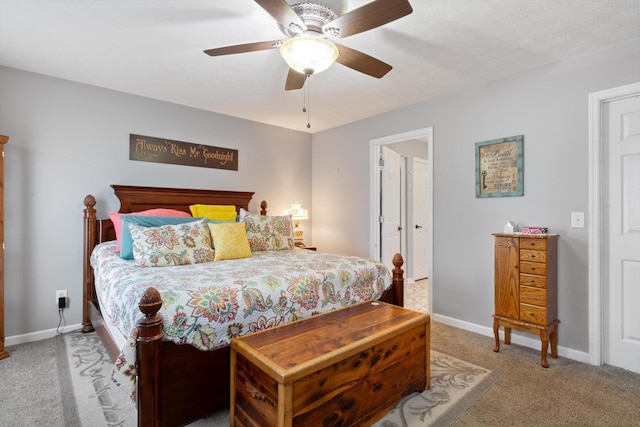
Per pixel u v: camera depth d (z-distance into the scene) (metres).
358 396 1.59
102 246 2.87
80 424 1.68
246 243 2.88
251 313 1.77
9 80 2.68
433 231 3.35
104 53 2.43
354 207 4.23
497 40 2.23
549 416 1.76
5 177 2.68
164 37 2.21
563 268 2.51
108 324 2.11
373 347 1.66
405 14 1.50
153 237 2.40
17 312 2.73
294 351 1.50
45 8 1.88
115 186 3.12
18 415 1.75
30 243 2.79
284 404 1.30
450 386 2.06
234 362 1.62
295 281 2.03
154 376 1.42
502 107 2.85
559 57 2.48
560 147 2.53
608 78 2.31
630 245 2.28
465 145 3.10
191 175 3.68
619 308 2.32
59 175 2.91
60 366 2.30
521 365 2.35
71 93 2.96
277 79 2.90
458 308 3.15
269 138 4.36
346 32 1.65
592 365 2.35
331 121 4.21
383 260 4.11
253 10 1.90
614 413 1.79
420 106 3.46
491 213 2.92
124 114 3.23
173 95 3.31
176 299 1.59
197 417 1.62
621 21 2.00
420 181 5.35
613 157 2.34
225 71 2.73
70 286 2.97
